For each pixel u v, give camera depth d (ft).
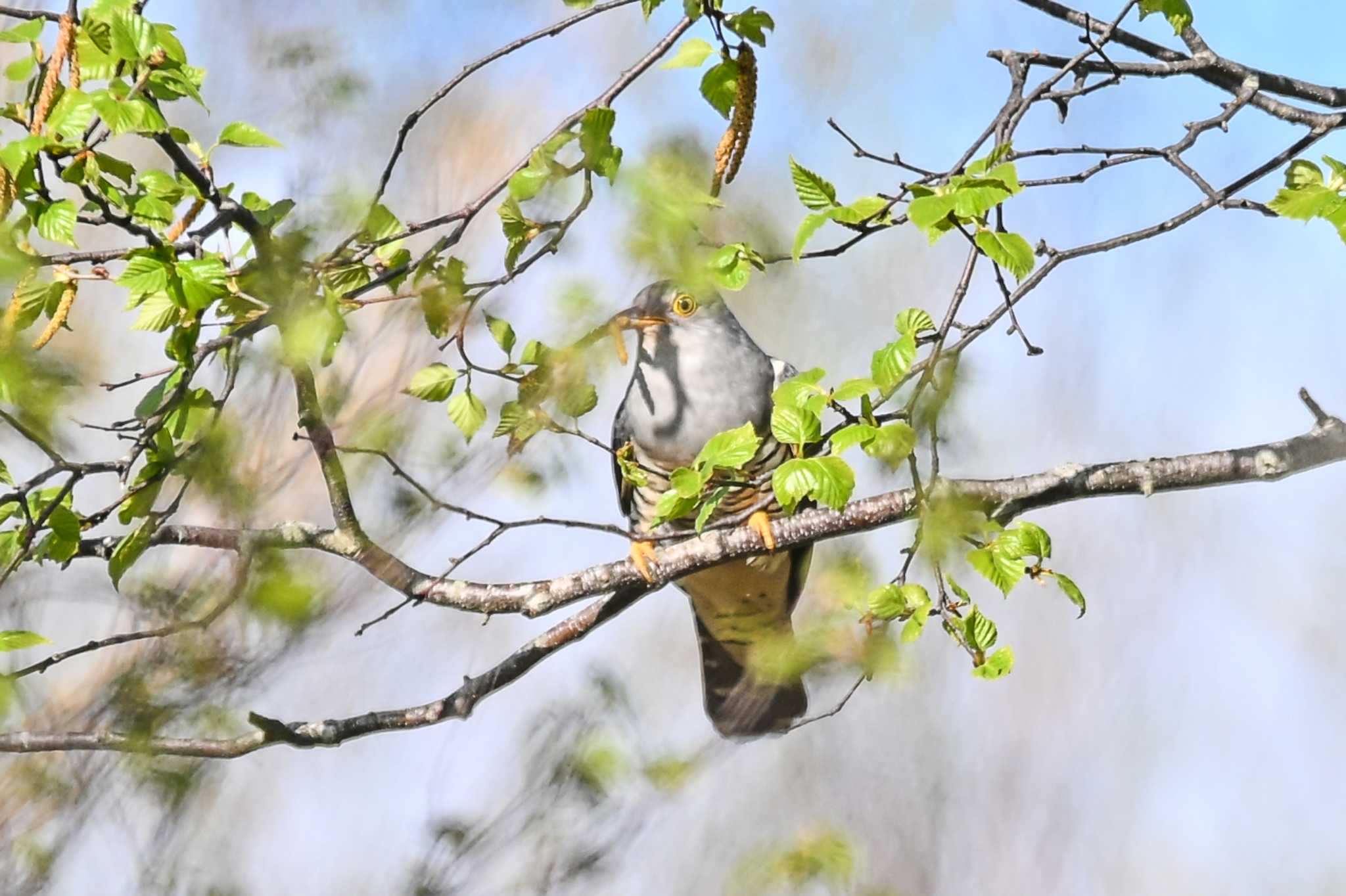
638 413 39.29
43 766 25.90
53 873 25.53
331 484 27.02
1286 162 26.12
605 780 31.30
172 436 25.25
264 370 24.91
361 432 25.75
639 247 19.48
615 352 24.61
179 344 23.09
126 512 24.53
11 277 21.16
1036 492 28.12
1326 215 22.31
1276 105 27.20
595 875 30.68
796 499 21.76
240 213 23.00
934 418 22.99
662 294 39.09
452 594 28.71
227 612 24.39
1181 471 28.19
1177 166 25.91
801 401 22.63
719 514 37.81
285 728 28.07
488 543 26.66
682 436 38.81
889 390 21.98
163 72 22.35
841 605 24.71
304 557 27.27
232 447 23.97
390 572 27.45
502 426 25.34
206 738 27.35
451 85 23.70
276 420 24.95
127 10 21.91
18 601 27.25
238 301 23.75
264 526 26.78
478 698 29.86
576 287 23.39
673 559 30.14
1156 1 26.81
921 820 52.54
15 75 22.67
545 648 30.53
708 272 21.18
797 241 21.43
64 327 22.22
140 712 24.22
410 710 29.40
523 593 29.63
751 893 35.81
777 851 36.37
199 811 28.19
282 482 24.64
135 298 21.57
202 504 27.02
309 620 24.68
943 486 26.25
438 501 26.13
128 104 21.17
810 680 24.68
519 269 23.95
